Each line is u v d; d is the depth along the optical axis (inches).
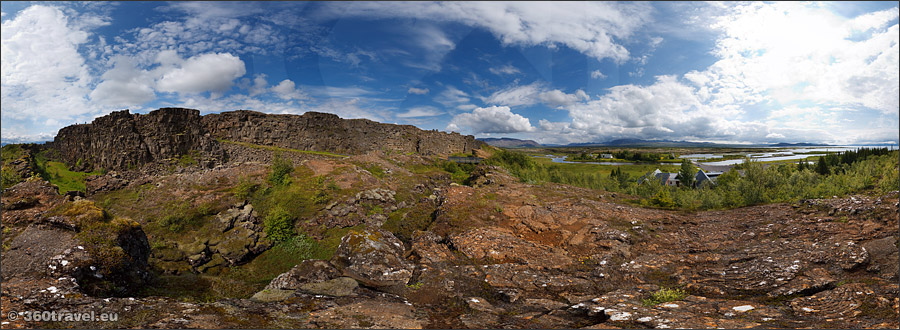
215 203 660.1
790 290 244.5
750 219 496.4
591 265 361.4
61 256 297.1
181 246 547.8
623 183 1076.5
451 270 333.1
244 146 1761.8
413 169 1331.2
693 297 252.8
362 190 776.3
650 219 534.3
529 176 1031.6
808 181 756.0
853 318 184.5
